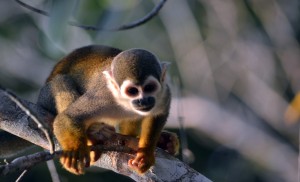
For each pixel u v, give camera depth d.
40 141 8.62
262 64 21.69
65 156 8.59
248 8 21.59
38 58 19.91
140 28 20.02
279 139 21.61
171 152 9.38
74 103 9.07
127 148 8.20
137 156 8.70
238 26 21.53
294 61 21.70
